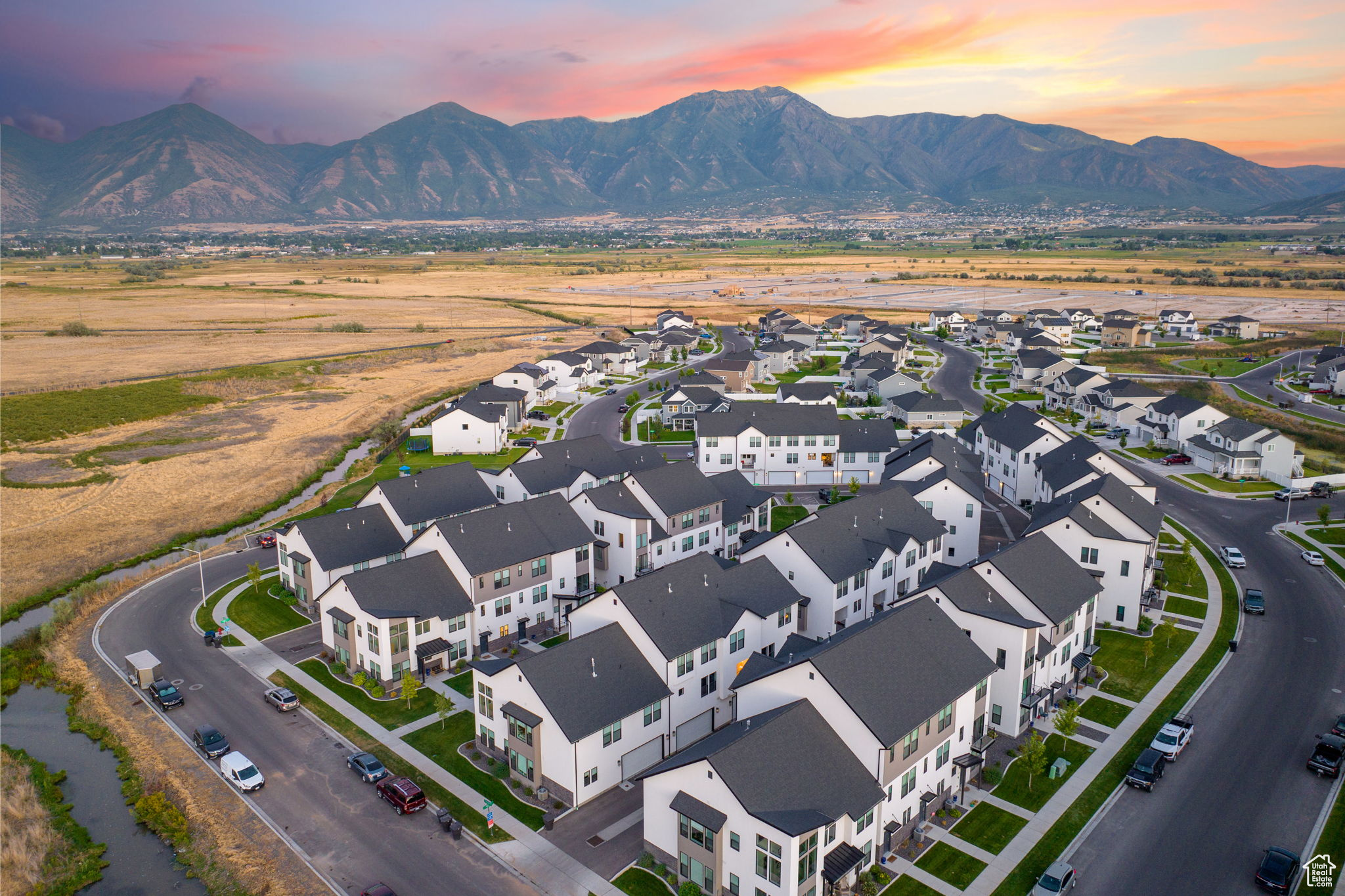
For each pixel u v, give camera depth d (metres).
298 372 179.75
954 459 91.12
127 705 56.91
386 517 75.00
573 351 186.25
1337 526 85.56
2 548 87.94
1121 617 66.06
